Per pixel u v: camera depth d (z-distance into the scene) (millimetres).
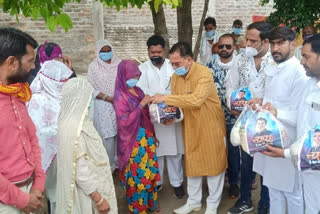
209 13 10375
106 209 2455
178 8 5070
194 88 3312
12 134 1989
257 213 3611
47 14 2619
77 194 2342
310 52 2248
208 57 6664
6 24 8938
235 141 2844
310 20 4781
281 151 2537
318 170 2258
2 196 1902
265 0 5543
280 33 2676
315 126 2271
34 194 2109
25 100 2123
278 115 2686
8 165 1987
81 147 2277
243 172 3562
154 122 3439
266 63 3090
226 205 3877
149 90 3848
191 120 3393
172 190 4281
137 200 3439
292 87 2709
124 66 3264
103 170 2484
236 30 6734
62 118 2340
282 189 2871
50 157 2986
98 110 4156
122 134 3303
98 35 9430
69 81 2396
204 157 3430
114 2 3256
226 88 3596
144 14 10391
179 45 3246
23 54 1953
